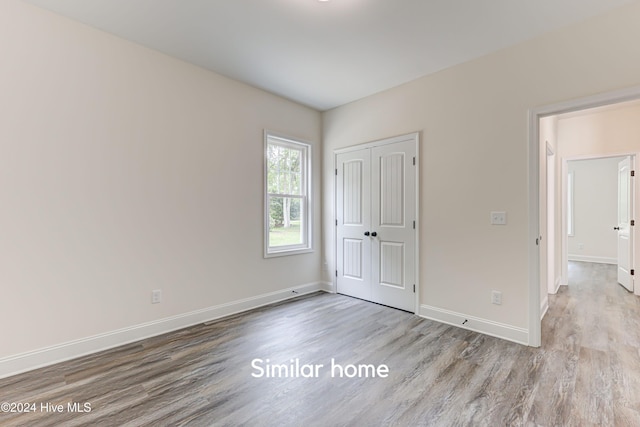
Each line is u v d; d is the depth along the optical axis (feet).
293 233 13.96
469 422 5.52
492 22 7.80
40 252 7.40
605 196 21.76
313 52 9.35
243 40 8.71
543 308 11.07
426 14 7.48
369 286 12.91
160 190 9.43
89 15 7.63
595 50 7.55
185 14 7.55
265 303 12.44
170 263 9.68
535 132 8.52
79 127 7.94
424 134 10.96
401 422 5.54
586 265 20.70
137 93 8.95
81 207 7.98
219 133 10.89
